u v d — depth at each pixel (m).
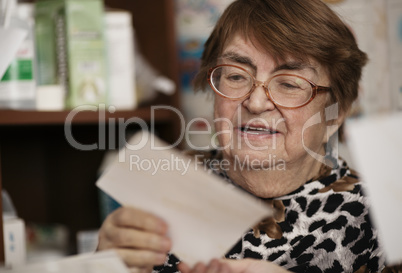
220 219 0.72
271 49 0.85
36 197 1.56
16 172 1.52
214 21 1.14
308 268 0.86
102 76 1.24
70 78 1.21
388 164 0.77
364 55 0.91
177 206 0.74
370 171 0.77
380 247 0.87
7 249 1.04
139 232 0.79
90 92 1.23
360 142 0.77
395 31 1.18
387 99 1.19
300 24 0.85
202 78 0.96
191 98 1.35
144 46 1.46
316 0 0.87
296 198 0.89
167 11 1.39
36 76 1.20
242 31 0.87
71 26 1.20
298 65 0.86
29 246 1.37
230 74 0.89
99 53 1.23
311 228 0.88
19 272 0.70
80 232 1.40
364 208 0.88
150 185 0.73
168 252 0.87
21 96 1.15
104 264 0.73
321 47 0.85
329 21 0.87
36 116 1.14
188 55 1.39
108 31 1.28
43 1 1.23
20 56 1.15
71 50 1.20
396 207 0.77
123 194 0.75
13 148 1.51
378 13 1.19
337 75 0.88
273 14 0.86
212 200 0.71
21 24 1.06
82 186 1.55
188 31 1.39
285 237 0.87
